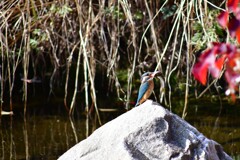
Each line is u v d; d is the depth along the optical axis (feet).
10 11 38.04
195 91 41.45
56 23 40.47
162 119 20.92
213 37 33.96
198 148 20.45
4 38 36.94
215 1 37.63
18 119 37.96
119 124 21.49
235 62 10.64
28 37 36.32
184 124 21.50
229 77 10.78
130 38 41.09
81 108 40.24
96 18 34.86
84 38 36.86
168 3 40.14
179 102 41.42
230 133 34.06
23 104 41.60
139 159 19.85
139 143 20.31
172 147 20.12
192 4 33.35
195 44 36.14
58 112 39.42
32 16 40.04
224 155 22.11
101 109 39.60
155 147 20.18
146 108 21.74
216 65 10.64
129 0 37.81
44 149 31.55
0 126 36.42
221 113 38.63
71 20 40.37
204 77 10.66
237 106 40.06
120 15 37.88
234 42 31.94
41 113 39.32
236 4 11.02
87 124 36.50
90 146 21.33
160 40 41.32
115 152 20.30
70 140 33.24
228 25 11.05
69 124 36.58
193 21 34.83
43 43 41.68
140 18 39.73
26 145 32.42
